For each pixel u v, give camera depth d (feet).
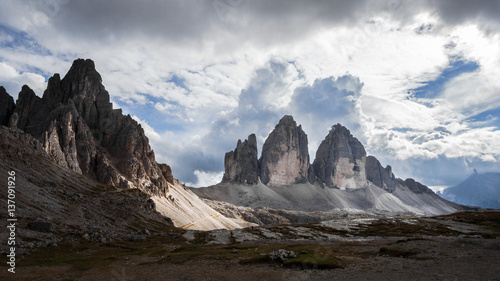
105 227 391.86
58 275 153.79
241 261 183.52
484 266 139.64
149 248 291.99
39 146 574.97
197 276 153.28
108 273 163.12
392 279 127.03
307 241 365.61
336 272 146.92
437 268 141.69
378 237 409.69
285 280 137.39
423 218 611.88
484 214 588.50
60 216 350.43
